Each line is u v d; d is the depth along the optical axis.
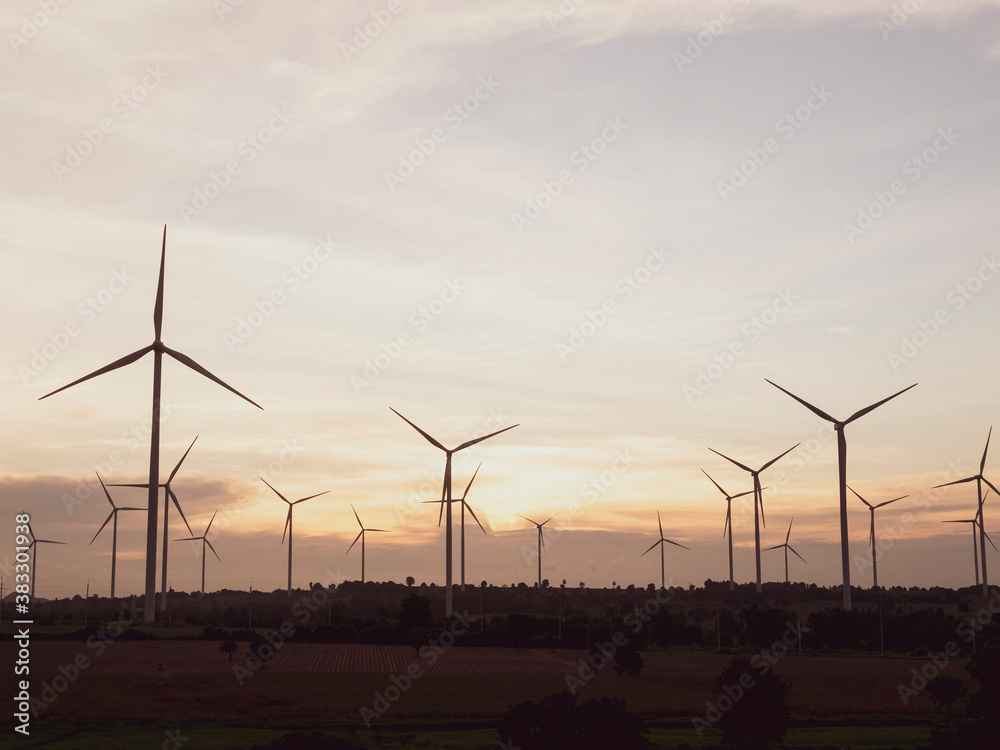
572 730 49.06
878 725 79.25
